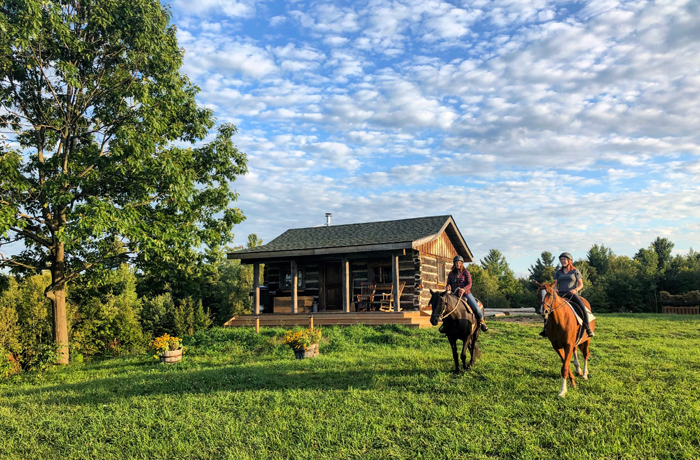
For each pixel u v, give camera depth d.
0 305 24.58
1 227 14.66
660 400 7.84
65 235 14.77
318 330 15.11
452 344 10.42
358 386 9.63
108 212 15.35
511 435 6.61
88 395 10.39
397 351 14.66
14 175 15.50
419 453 6.16
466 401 8.17
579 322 8.81
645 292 46.66
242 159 21.48
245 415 8.15
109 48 17.84
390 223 26.28
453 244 28.89
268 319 21.39
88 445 7.30
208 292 52.75
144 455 6.71
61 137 18.14
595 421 6.93
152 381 11.55
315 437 7.00
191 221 20.44
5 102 17.11
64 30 15.97
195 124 20.70
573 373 10.04
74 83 16.03
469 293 10.82
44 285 28.98
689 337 16.72
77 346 26.36
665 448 5.93
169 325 42.50
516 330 18.03
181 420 8.08
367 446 6.59
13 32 14.59
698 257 61.56
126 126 16.47
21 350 18.67
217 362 14.95
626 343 14.95
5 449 7.29
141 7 17.59
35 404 9.93
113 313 31.83
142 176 17.70
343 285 21.59
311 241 24.23
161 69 18.86
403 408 7.94
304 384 10.13
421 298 23.05
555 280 9.70
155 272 20.84
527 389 8.72
